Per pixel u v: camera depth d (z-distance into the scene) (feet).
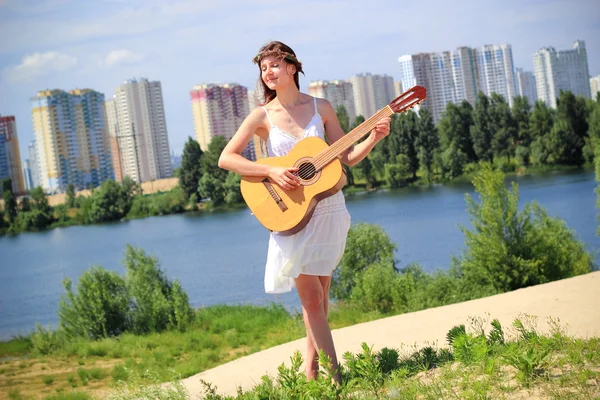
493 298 27.32
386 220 202.90
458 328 16.34
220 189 330.54
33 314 148.05
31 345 70.90
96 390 45.83
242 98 457.68
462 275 65.36
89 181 481.05
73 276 201.05
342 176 14.12
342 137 14.17
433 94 433.48
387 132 14.12
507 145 287.89
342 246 14.39
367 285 64.54
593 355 13.43
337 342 24.49
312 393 12.78
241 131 14.92
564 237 67.00
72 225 350.02
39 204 354.54
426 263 131.34
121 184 382.01
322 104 15.14
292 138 14.67
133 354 62.08
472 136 291.38
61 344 67.97
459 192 255.09
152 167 487.20
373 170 305.53
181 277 163.12
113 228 318.65
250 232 246.68
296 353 13.96
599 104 266.57
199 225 285.43
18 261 245.45
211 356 56.49
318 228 14.10
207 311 81.00
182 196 342.85
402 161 294.87
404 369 14.69
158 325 73.31
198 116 456.86
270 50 14.80
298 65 14.98
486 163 63.16
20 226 351.05
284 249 14.14
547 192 211.20
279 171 13.96
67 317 71.82
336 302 70.44
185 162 338.95
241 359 26.99
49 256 249.96
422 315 26.71
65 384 49.29
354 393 13.93
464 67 435.53
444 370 14.48
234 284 146.10
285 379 13.56
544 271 61.72
